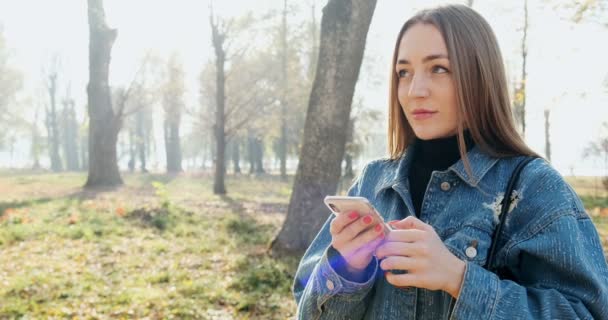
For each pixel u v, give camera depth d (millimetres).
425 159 1388
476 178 1211
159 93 28516
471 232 1160
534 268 1111
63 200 15602
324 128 7672
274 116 31000
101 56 22094
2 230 9680
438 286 1014
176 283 6527
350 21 7469
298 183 7949
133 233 10117
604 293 1012
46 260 7633
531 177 1170
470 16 1289
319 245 1519
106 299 5785
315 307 1245
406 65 1315
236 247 8766
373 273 1197
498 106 1267
